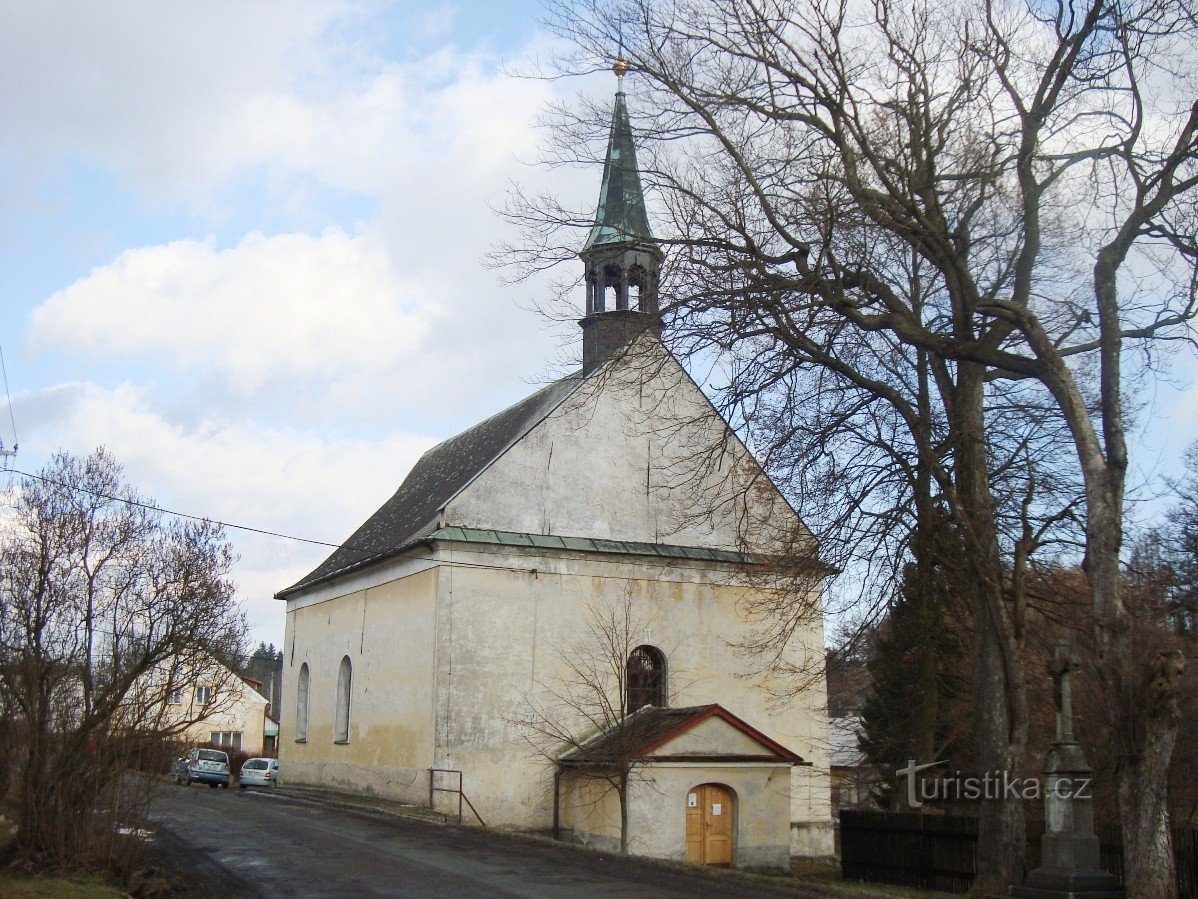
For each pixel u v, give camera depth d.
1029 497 18.83
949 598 21.64
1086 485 16.19
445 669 26.59
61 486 17.38
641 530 29.66
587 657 28.16
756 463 19.67
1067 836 14.81
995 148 18.89
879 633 25.75
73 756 15.95
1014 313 17.00
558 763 27.03
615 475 29.69
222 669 19.25
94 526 17.14
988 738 17.86
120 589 17.14
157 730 16.62
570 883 16.66
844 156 17.77
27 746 15.95
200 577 17.62
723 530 30.55
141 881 15.68
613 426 29.97
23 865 15.34
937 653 29.98
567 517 28.81
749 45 18.30
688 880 17.22
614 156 23.84
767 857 25.50
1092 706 21.47
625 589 29.02
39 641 15.98
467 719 26.59
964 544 18.42
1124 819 15.05
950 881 20.88
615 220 24.45
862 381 18.91
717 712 25.45
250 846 20.03
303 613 37.53
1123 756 15.12
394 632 29.52
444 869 17.78
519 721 27.06
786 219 17.95
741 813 25.45
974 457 18.58
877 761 34.12
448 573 27.11
